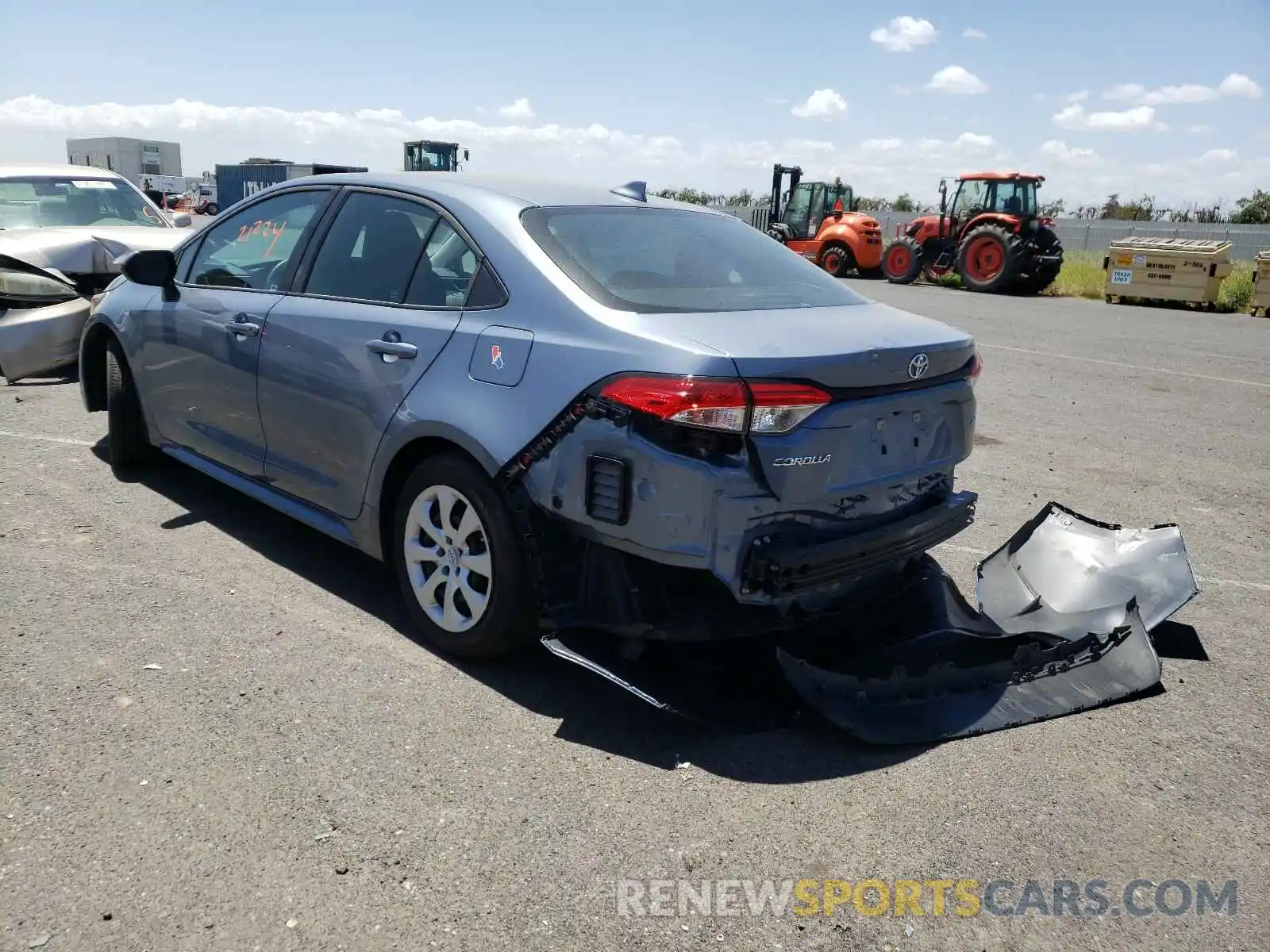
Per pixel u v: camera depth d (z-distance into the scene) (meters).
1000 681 3.29
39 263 6.92
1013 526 5.14
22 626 3.47
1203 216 44.50
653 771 2.82
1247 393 9.23
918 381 3.12
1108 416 7.97
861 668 3.32
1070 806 2.75
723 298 3.24
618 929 2.22
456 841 2.48
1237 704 3.36
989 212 21.23
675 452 2.72
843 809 2.69
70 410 6.47
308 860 2.38
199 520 4.62
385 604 3.83
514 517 3.09
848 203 26.33
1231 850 2.59
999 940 2.25
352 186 3.93
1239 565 4.73
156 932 2.13
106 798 2.56
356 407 3.55
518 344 3.08
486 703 3.15
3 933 2.10
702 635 2.96
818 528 2.91
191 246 4.70
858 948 2.21
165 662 3.28
